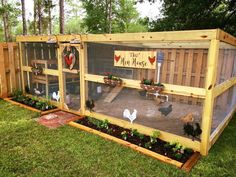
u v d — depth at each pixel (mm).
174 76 5156
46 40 5414
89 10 18719
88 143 3607
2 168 2848
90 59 4754
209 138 3373
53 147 3451
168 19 8883
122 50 4238
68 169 2863
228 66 4305
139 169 2898
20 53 6504
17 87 6934
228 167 3008
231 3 8172
